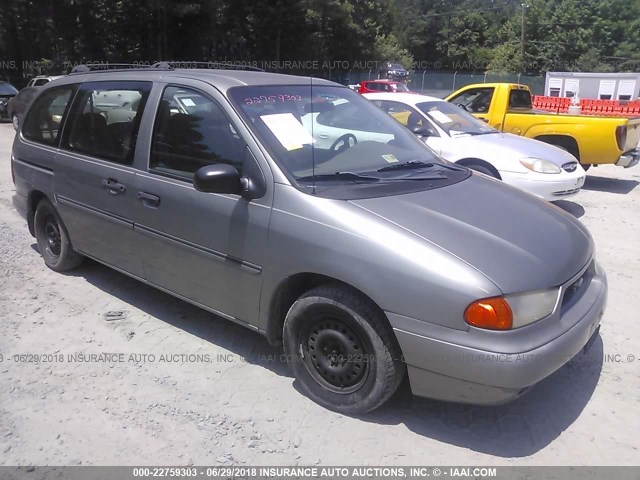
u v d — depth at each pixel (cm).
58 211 489
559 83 2473
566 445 305
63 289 490
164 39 3169
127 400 338
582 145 948
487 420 325
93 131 454
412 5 7531
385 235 296
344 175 352
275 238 327
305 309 323
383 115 448
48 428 312
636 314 466
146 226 402
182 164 380
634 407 339
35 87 1700
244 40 3797
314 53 4069
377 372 304
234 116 357
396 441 306
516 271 285
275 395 345
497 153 737
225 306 369
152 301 471
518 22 5959
